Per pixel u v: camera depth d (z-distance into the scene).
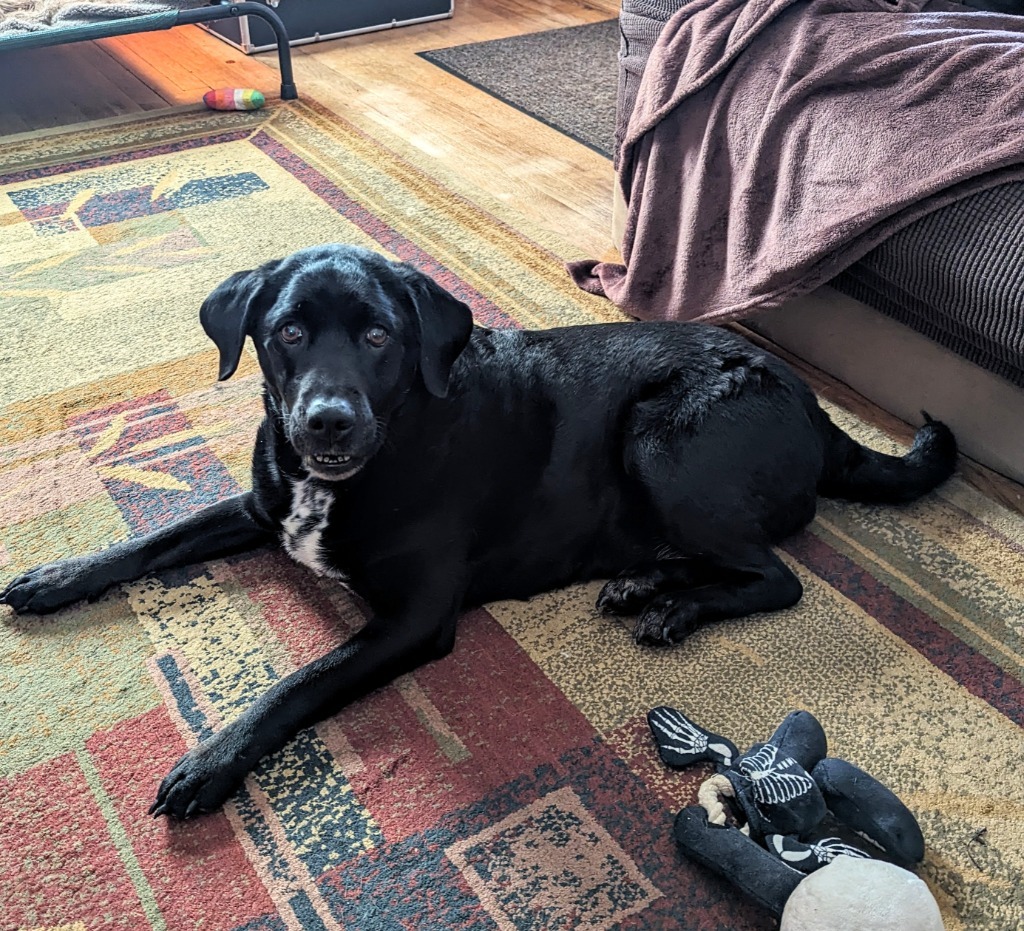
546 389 1.99
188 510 2.22
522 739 1.76
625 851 1.58
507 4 5.67
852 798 1.57
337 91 4.42
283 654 1.90
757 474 1.97
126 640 1.91
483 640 1.96
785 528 2.05
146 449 2.40
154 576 2.05
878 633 1.99
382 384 1.77
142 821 1.60
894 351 2.54
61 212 3.39
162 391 2.61
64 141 3.87
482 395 1.94
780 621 2.01
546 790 1.67
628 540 2.06
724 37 2.71
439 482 1.87
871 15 2.60
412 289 1.80
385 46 4.98
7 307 2.91
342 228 3.34
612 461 2.01
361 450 1.70
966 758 1.74
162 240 3.25
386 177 3.68
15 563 2.07
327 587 2.06
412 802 1.65
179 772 1.61
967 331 2.30
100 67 4.59
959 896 1.53
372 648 1.78
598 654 1.93
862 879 1.36
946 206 2.21
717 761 1.68
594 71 4.75
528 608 2.04
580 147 4.01
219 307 1.85
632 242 2.94
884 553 2.18
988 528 2.26
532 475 1.95
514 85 4.56
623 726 1.79
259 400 2.59
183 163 3.73
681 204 2.80
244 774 1.64
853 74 2.43
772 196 2.57
